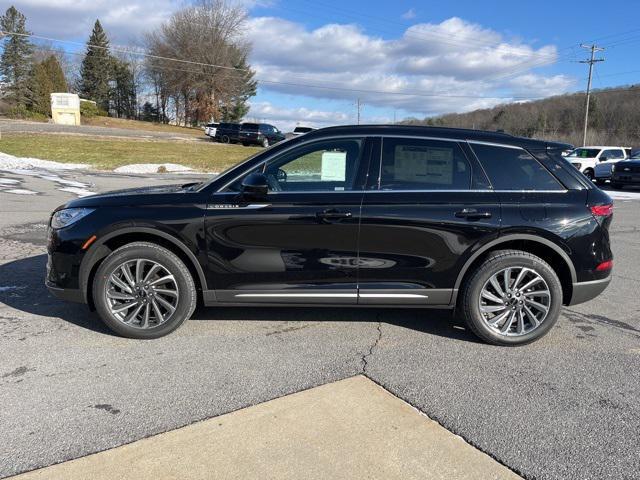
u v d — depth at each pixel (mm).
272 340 4105
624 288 5883
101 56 73312
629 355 3971
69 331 4176
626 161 20078
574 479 2492
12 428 2814
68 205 4172
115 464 2525
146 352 3824
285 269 4008
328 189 4027
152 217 3934
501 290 4066
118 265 3957
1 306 4703
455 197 3988
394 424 2926
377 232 3953
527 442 2783
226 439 2748
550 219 3982
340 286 4043
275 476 2449
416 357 3846
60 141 27469
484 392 3326
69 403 3082
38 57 75250
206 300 4074
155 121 78375
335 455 2623
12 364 3570
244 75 66938
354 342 4105
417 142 4102
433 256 3990
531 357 3900
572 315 4898
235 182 4047
